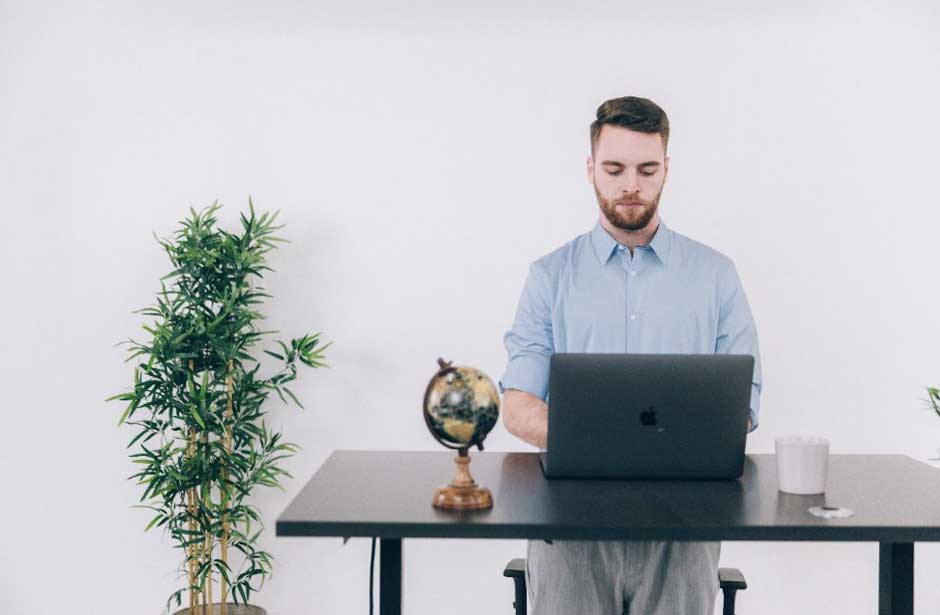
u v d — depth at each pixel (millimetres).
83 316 3668
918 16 3602
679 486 2006
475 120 3631
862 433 3631
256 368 3420
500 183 3633
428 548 3658
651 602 2318
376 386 3660
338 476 2102
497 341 3639
